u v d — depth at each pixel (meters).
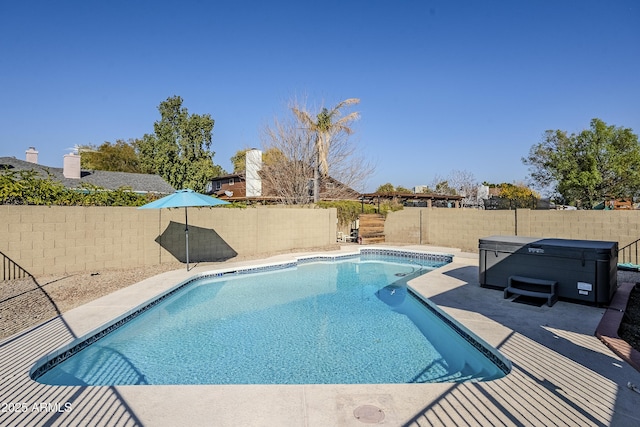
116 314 6.19
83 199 10.84
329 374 4.82
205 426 3.02
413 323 6.97
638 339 5.05
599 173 22.86
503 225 14.50
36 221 9.05
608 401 3.34
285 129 22.48
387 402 3.41
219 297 9.07
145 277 9.62
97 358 5.33
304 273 12.31
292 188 21.94
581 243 7.40
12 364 4.24
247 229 13.95
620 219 11.62
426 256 14.58
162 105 35.09
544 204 16.31
